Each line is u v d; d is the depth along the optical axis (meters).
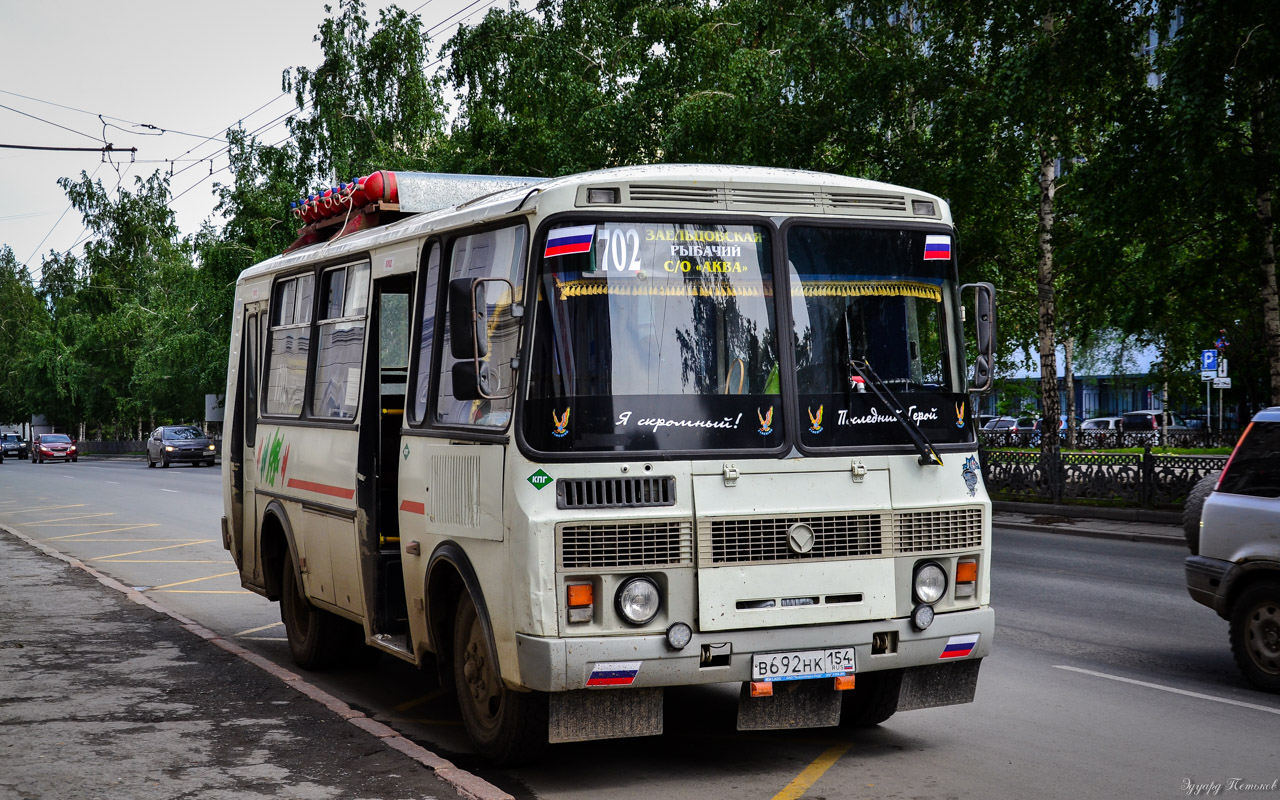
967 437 6.06
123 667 7.95
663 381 5.47
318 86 43.00
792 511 5.50
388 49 42.44
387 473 7.27
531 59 32.78
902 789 5.53
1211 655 8.84
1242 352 31.94
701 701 7.47
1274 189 19.95
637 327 5.50
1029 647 9.14
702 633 5.32
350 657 8.76
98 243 69.12
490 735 5.88
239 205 44.84
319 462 8.00
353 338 7.60
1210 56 17.38
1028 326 34.88
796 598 5.48
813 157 26.77
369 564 7.14
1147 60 21.62
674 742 6.46
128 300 69.31
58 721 6.44
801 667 5.46
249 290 10.17
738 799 5.41
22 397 88.75
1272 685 7.55
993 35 23.08
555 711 5.29
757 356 5.64
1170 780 5.66
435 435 6.29
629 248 5.56
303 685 7.35
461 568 5.85
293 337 8.90
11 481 37.78
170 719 6.48
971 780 5.67
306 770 5.48
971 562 5.96
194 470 45.97
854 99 25.47
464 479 5.89
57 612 10.39
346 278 7.90
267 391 9.46
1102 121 22.28
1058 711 7.11
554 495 5.27
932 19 26.34
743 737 6.55
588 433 5.34
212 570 14.88
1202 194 19.19
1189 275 22.45
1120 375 53.16
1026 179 29.27
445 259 6.49
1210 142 17.80
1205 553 8.12
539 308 5.45
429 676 8.55
